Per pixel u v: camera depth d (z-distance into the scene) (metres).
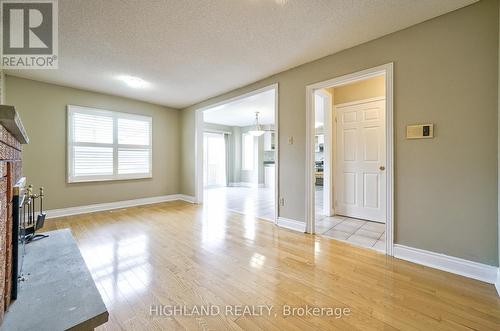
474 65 1.95
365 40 2.54
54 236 2.15
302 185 3.24
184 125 5.71
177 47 2.69
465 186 2.01
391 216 2.40
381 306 1.60
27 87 3.68
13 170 1.34
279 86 3.49
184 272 2.08
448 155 2.08
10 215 1.21
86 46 2.65
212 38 2.50
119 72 3.43
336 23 2.22
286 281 1.93
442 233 2.12
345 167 4.12
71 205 4.16
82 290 1.32
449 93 2.07
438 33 2.12
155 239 2.92
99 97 4.47
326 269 2.14
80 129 4.23
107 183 4.61
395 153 2.38
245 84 3.99
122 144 4.79
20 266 1.56
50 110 3.91
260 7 1.99
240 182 9.52
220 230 3.31
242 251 2.55
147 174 5.20
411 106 2.27
